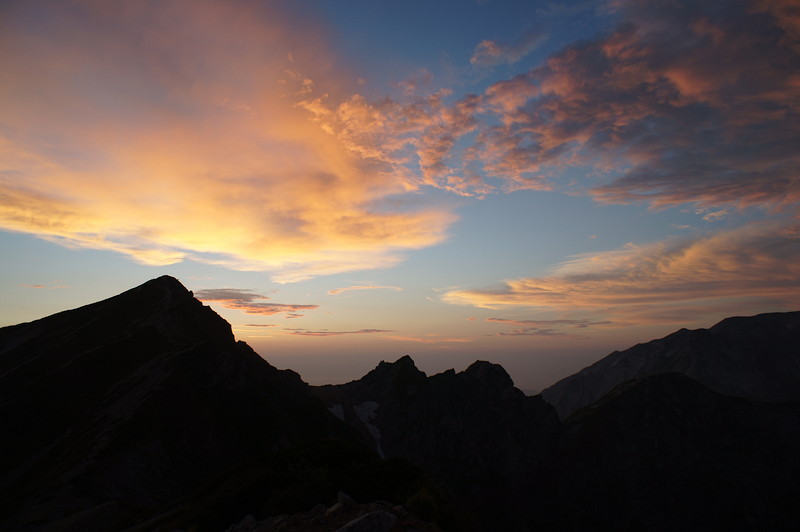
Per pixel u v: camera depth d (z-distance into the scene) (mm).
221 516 20453
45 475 55656
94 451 56469
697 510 133625
